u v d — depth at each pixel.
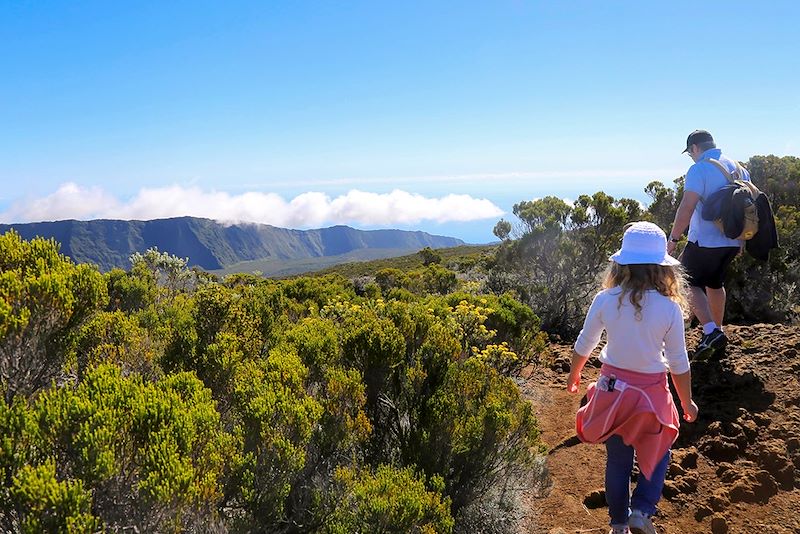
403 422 4.55
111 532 2.30
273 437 3.06
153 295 8.63
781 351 5.48
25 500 2.09
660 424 2.67
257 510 2.91
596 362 7.10
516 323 7.54
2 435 2.34
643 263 2.75
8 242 3.69
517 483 4.29
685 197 5.07
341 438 3.62
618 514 2.74
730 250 5.05
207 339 4.68
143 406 2.62
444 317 7.02
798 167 17.25
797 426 4.16
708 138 5.28
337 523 3.07
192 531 2.58
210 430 2.87
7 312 2.88
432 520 3.18
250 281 15.26
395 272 21.52
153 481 2.34
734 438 4.16
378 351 4.51
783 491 3.57
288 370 3.84
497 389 4.54
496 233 13.09
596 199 11.72
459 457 3.99
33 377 3.17
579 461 4.58
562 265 11.63
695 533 3.34
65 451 2.44
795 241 12.38
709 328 5.12
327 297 12.73
